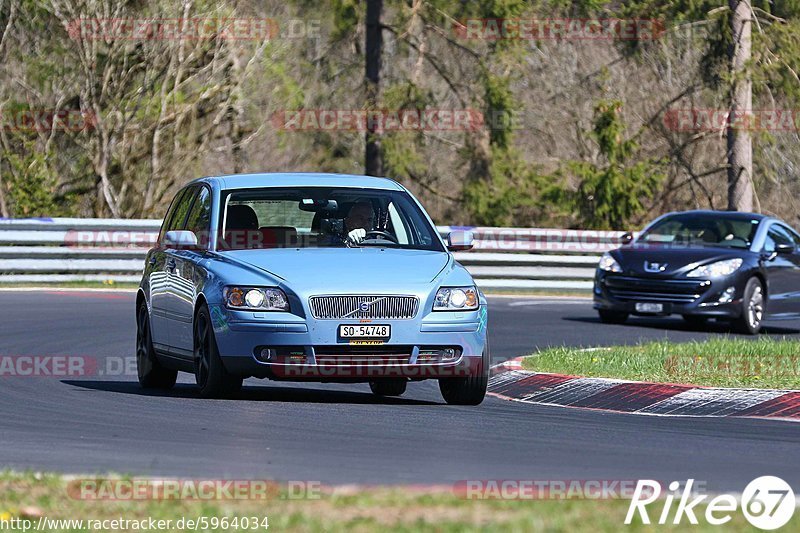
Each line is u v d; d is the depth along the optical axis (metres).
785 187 122.50
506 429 30.42
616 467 25.19
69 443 27.44
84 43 96.75
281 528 18.50
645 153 120.25
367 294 33.22
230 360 33.44
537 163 118.00
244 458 25.67
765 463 25.98
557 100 121.56
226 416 31.62
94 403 34.12
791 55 108.44
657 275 61.75
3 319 57.91
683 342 52.94
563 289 83.31
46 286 76.44
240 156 108.44
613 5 119.19
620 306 62.50
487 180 114.94
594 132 113.75
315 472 24.16
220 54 99.81
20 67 98.56
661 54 118.19
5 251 76.06
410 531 18.17
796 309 65.25
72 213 100.19
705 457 26.66
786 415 33.81
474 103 112.56
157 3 96.62
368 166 112.56
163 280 38.12
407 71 117.12
